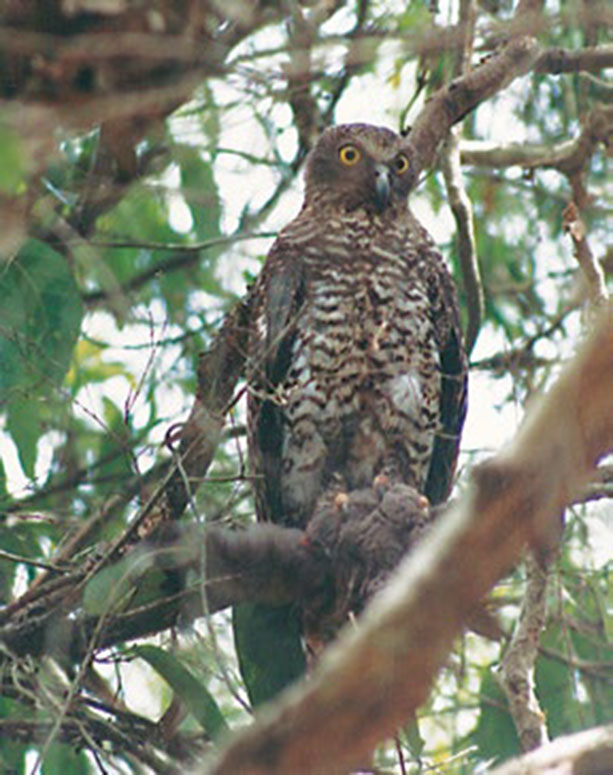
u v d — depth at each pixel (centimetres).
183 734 1041
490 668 1094
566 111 1385
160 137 1007
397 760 930
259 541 965
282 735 432
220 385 1050
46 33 762
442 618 433
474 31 1005
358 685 431
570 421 438
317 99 1370
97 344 1178
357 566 973
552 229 1418
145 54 729
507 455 437
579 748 545
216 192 1136
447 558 434
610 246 1325
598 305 897
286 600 991
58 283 1037
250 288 1230
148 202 1227
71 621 997
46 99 736
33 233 1028
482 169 1416
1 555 999
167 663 967
